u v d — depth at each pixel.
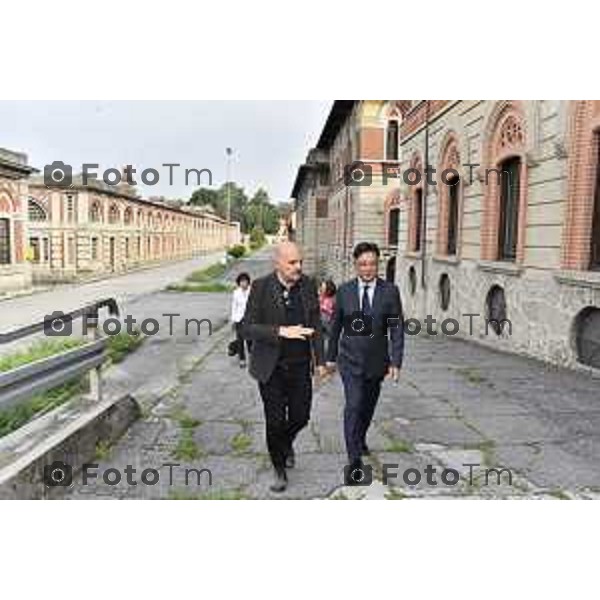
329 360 4.42
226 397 6.81
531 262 9.56
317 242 38.72
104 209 41.84
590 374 7.92
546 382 7.49
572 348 8.38
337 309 4.40
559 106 8.64
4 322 18.67
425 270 15.99
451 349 10.80
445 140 14.20
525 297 9.77
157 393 7.05
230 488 4.18
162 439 5.23
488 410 6.11
